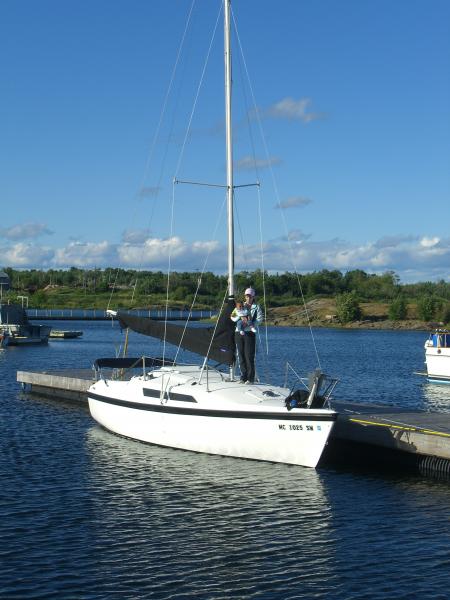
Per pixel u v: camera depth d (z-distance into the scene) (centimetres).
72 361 5328
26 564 1206
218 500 1564
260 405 1816
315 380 1783
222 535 1354
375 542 1328
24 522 1409
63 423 2483
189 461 1877
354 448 2025
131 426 2120
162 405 1992
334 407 2288
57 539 1320
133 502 1545
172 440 1991
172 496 1590
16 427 2406
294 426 1762
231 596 1100
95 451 2009
